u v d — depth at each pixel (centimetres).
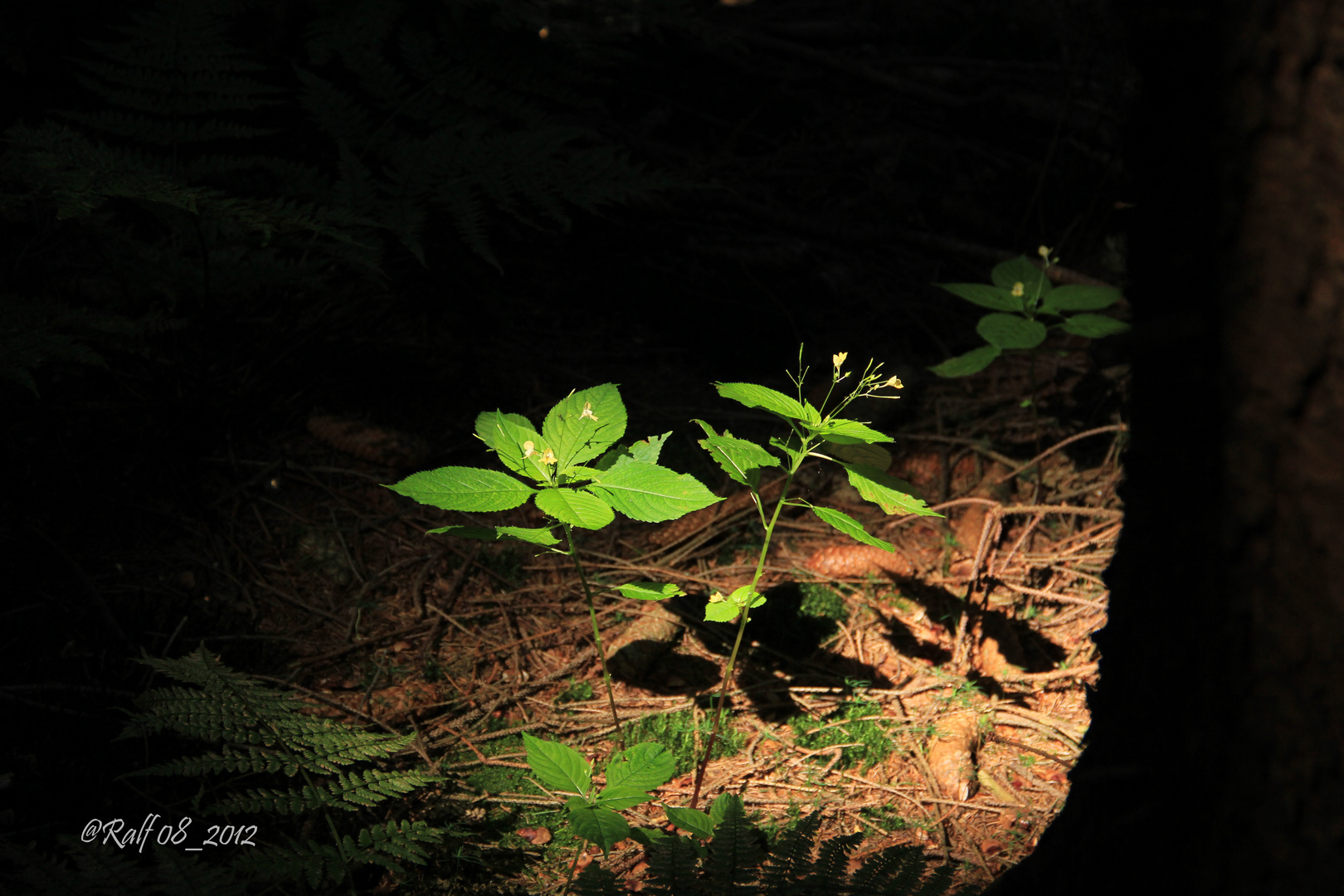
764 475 347
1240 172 110
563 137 352
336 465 333
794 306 443
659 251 471
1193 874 124
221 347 350
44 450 305
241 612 278
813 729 257
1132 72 480
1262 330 110
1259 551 113
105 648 252
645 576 310
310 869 183
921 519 336
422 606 290
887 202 489
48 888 164
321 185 329
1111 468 344
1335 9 103
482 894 207
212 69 319
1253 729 116
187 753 229
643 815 230
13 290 330
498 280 436
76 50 385
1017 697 270
